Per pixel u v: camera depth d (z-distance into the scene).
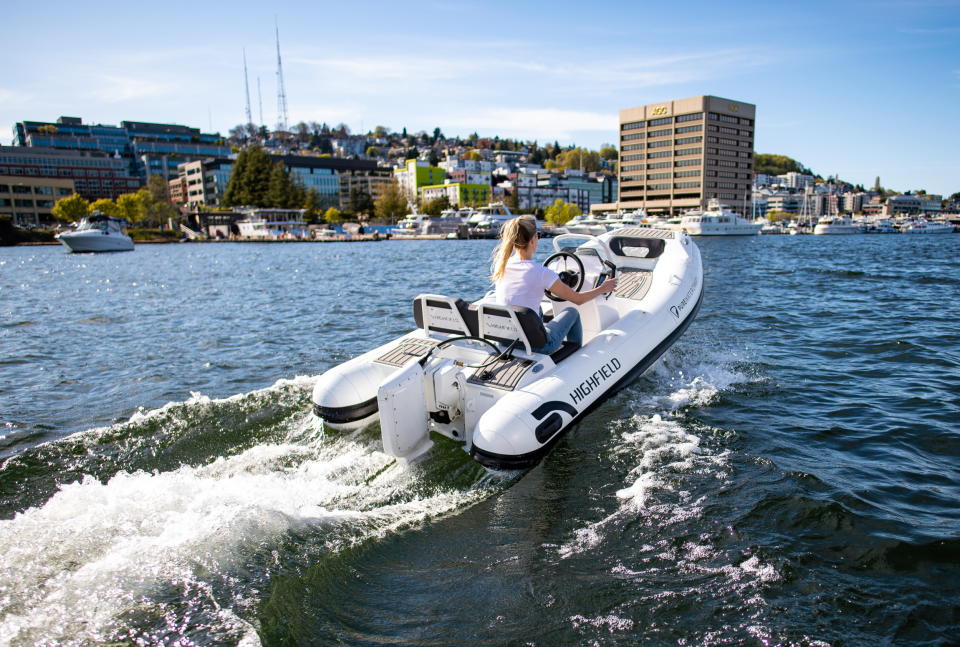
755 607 2.94
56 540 3.37
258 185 118.88
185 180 150.00
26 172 129.25
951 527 3.65
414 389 4.52
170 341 10.09
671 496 4.07
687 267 7.33
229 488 4.04
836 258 29.48
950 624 2.82
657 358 6.16
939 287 15.53
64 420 6.03
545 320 6.28
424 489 4.18
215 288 19.56
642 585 3.13
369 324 11.32
